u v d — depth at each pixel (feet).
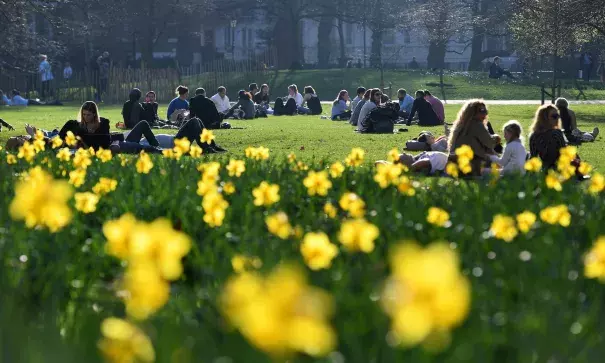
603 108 171.63
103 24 268.82
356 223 19.56
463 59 403.34
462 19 298.15
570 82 256.93
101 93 223.30
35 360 13.99
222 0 344.08
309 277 20.13
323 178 30.68
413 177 49.49
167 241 13.62
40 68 226.17
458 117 56.80
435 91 251.39
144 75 219.00
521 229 26.21
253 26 406.41
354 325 16.12
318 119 148.25
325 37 347.97
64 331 18.43
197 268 23.24
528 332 15.99
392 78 267.59
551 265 22.15
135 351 12.38
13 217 27.96
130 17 288.71
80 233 27.48
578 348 15.56
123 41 320.70
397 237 26.43
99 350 14.48
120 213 31.68
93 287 21.43
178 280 23.39
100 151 48.80
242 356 14.14
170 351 14.42
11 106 202.49
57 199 21.26
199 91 115.44
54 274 21.04
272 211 31.07
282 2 316.40
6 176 41.45
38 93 230.27
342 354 15.33
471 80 263.70
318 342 9.30
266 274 20.31
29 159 46.78
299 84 261.03
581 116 147.02
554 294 19.21
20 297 19.56
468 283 19.57
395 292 9.56
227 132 108.27
